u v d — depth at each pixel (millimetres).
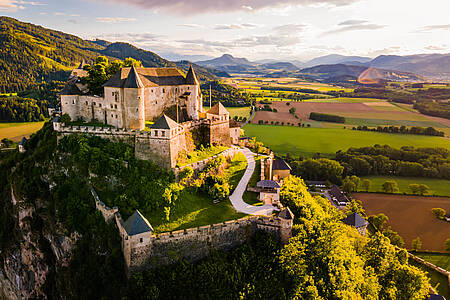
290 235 75438
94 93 113000
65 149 92188
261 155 117875
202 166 94438
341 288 67438
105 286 67812
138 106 95938
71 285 75125
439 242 116188
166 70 117500
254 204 84500
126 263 67188
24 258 95438
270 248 73312
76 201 83125
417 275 78375
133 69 95938
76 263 75375
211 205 83062
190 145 100062
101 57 127312
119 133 91812
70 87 107500
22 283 96688
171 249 68812
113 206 77250
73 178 87750
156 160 87500
